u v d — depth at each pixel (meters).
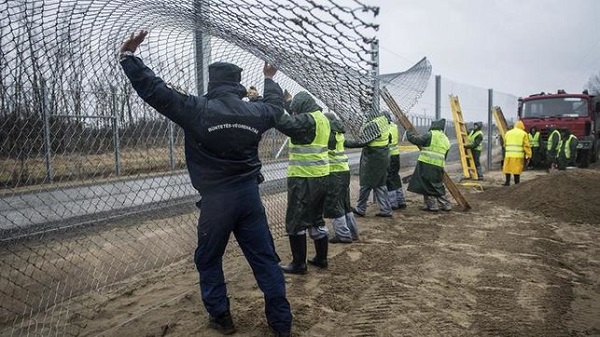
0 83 3.33
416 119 13.48
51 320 3.86
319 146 4.68
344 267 5.08
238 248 5.84
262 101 3.65
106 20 3.56
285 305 3.39
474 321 3.71
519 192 9.98
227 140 3.13
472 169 13.87
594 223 7.81
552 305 4.07
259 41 3.73
